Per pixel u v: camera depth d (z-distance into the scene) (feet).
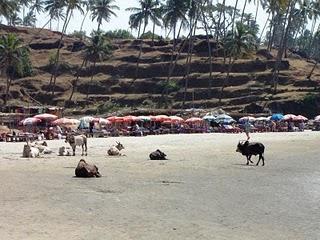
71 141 124.36
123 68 396.57
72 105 350.23
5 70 357.00
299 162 112.68
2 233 41.78
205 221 49.44
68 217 49.75
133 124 243.81
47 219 48.42
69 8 378.32
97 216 50.67
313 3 451.53
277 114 286.05
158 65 392.68
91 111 326.44
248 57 387.75
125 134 224.33
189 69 372.58
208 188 71.77
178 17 379.14
